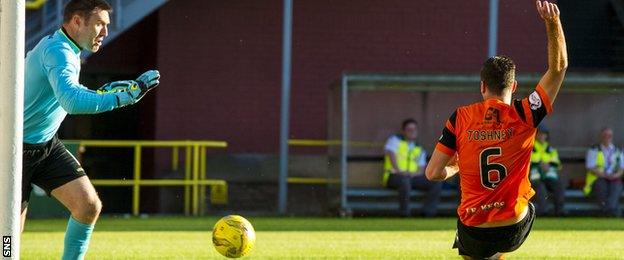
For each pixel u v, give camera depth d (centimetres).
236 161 6619
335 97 5922
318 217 5712
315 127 6725
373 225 4822
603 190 5784
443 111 6062
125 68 6800
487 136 1917
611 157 5803
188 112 6612
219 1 6644
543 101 1905
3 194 1686
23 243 3650
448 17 6850
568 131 6122
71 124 7069
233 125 6650
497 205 1909
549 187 5722
